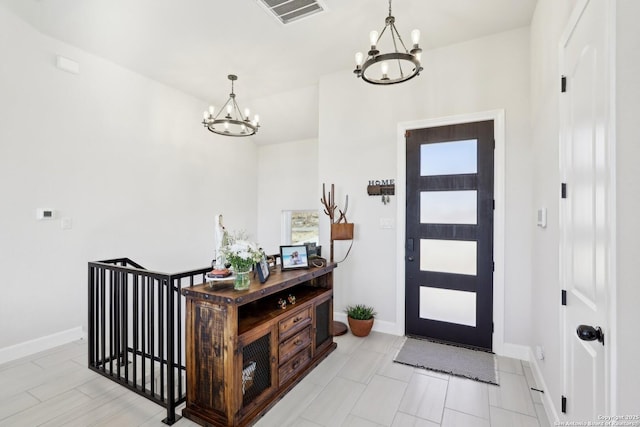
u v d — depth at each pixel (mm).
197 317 1980
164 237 4371
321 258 2988
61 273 3227
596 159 1259
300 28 2967
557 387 1860
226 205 5555
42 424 1955
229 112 3705
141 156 4051
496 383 2436
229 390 1855
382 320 3502
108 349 3049
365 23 2873
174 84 4312
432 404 2172
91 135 3496
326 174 3844
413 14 2715
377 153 3545
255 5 2639
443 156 3225
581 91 1462
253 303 2549
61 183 3232
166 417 2020
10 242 2865
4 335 2824
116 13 2756
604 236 1152
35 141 3027
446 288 3205
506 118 2928
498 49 2973
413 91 3359
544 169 2262
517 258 2867
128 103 3877
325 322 2965
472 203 3092
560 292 1795
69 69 3252
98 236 3574
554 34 1983
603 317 1152
